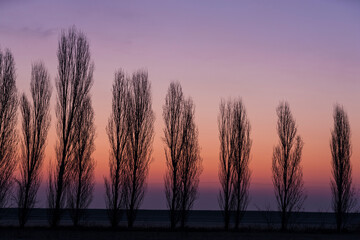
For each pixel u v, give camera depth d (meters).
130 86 42.66
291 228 46.81
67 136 39.47
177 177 42.97
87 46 41.47
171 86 44.66
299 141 47.81
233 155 46.69
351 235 41.69
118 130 41.81
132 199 41.19
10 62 38.62
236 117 47.06
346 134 48.53
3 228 39.31
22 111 39.12
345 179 47.62
